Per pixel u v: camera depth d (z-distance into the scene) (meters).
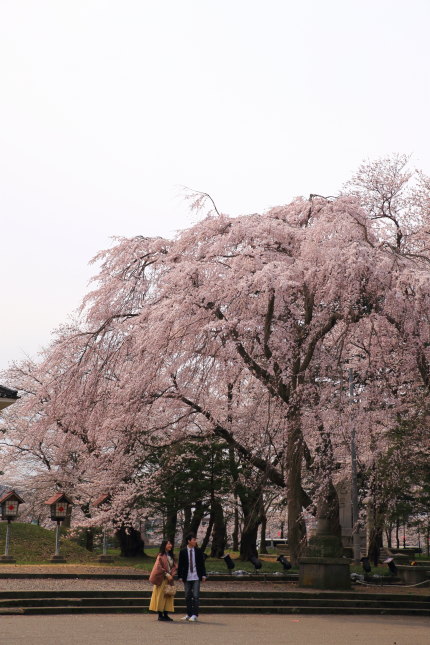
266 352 24.59
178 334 24.23
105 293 27.12
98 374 26.47
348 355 27.06
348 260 22.28
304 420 24.41
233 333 24.30
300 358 25.38
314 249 23.52
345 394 24.98
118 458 28.20
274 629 16.16
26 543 31.20
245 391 28.31
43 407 29.97
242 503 31.14
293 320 25.19
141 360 24.55
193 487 30.83
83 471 35.62
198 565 17.42
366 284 22.67
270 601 20.31
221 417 28.22
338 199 25.62
